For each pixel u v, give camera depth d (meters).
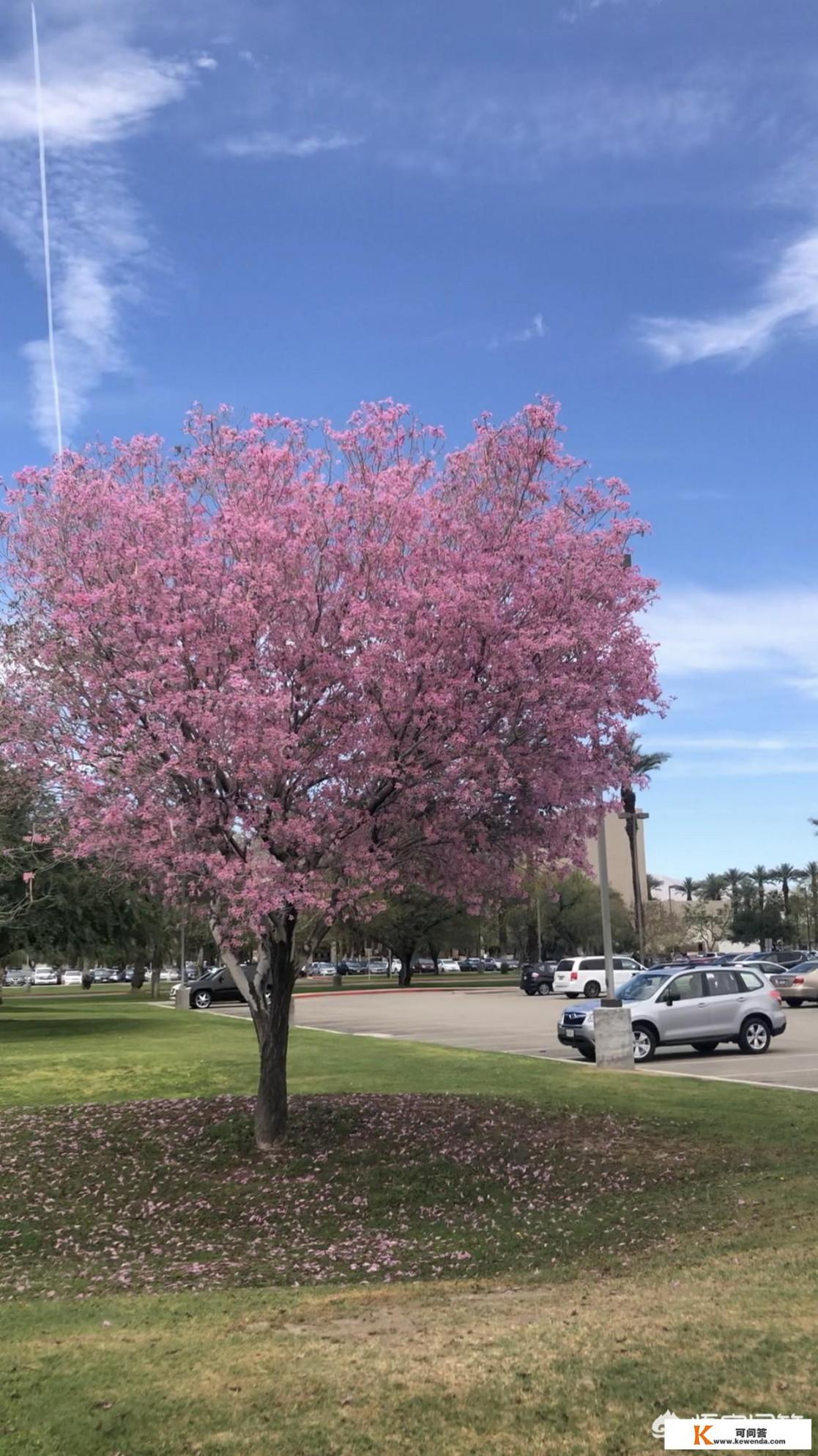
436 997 56.47
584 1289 7.23
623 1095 16.02
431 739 10.34
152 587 10.40
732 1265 7.41
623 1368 4.91
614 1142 13.03
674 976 23.30
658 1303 6.24
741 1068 20.75
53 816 11.73
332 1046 23.86
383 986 72.81
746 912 114.62
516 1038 28.89
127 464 11.70
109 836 10.48
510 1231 9.95
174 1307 7.36
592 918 82.25
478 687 10.40
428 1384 4.88
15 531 11.15
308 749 10.58
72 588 10.62
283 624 10.38
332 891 10.42
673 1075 18.72
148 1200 11.16
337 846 10.67
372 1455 4.20
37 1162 12.29
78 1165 12.17
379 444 11.47
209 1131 13.29
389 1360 5.27
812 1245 7.93
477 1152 12.51
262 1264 9.27
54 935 29.20
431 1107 14.71
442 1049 23.41
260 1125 12.76
